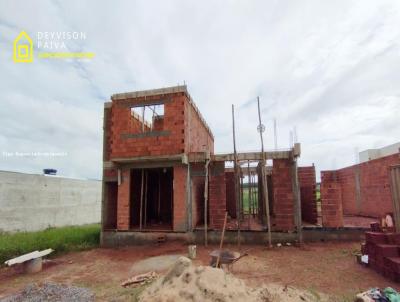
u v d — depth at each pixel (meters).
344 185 16.00
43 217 16.39
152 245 10.38
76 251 10.20
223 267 6.45
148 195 15.23
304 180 11.77
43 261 8.59
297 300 4.75
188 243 10.33
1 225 13.57
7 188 14.06
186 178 10.70
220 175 10.49
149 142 10.83
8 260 7.55
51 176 17.28
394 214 7.00
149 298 4.77
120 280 6.60
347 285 5.53
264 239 9.79
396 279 5.58
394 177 7.02
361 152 19.52
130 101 11.34
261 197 12.06
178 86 10.79
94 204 21.61
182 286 4.71
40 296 5.42
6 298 5.48
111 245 10.98
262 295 4.82
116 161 11.07
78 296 5.41
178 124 10.64
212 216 10.34
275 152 10.05
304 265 7.04
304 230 9.75
